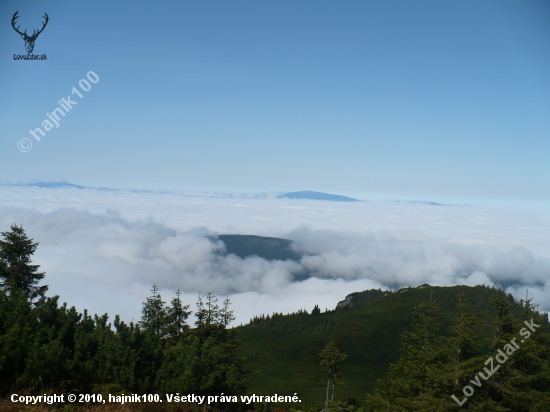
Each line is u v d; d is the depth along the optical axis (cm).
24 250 1948
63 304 1398
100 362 1258
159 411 1123
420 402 1881
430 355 2214
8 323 1225
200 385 1309
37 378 1090
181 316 2453
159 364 1362
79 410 1023
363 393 5747
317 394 5619
